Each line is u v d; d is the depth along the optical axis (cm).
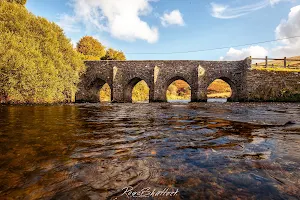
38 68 1692
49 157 287
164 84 2628
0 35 1570
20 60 1524
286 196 178
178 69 2597
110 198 174
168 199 172
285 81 2197
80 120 702
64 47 2389
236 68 2530
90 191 187
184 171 236
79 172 232
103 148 338
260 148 334
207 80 2536
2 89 1504
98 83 2903
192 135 445
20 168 244
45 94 1727
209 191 187
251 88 2283
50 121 670
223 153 308
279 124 607
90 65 2766
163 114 922
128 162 267
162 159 280
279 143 368
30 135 439
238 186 197
